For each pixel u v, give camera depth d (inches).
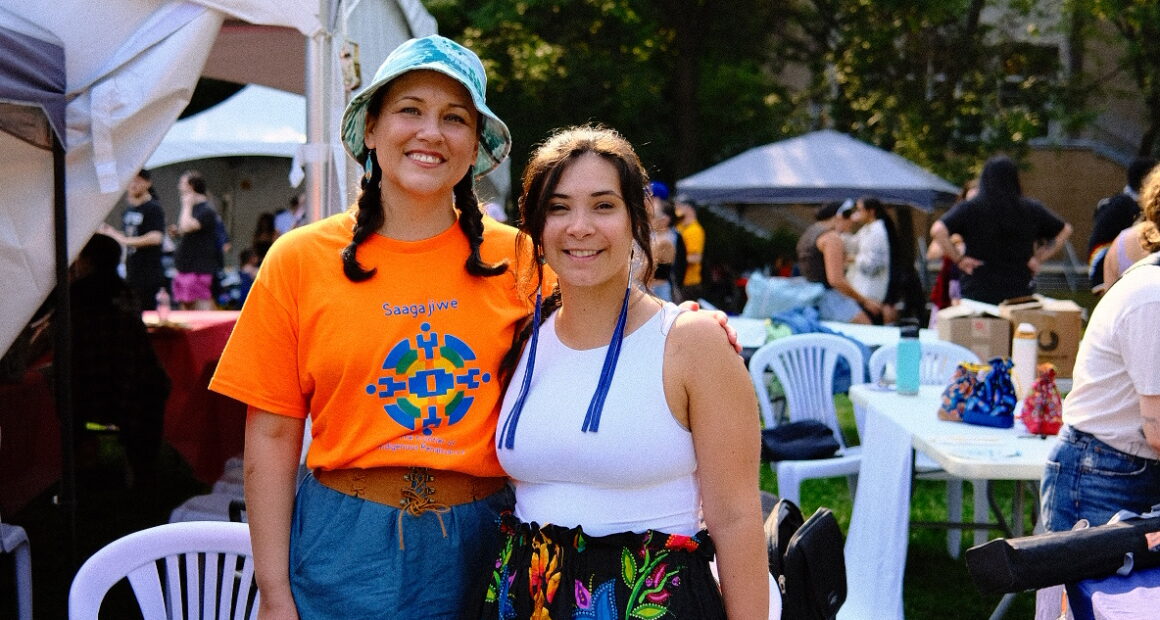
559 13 721.0
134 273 395.2
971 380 155.5
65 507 154.3
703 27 764.6
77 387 212.4
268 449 82.7
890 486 157.2
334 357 80.2
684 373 74.0
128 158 154.3
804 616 95.4
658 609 73.0
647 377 74.5
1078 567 89.1
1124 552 89.6
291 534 83.3
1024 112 759.7
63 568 189.0
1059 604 113.5
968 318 212.2
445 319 81.7
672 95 802.2
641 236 76.7
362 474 81.4
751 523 74.8
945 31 766.5
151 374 215.9
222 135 459.5
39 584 180.9
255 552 82.4
